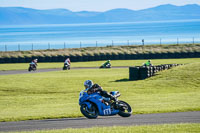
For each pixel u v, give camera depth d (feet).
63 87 305.73
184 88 274.36
